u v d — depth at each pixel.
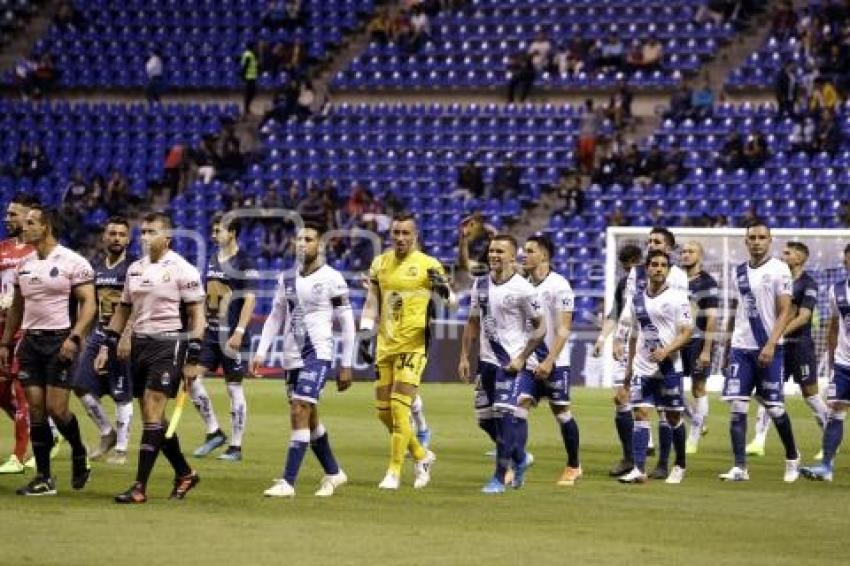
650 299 30.95
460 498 27.98
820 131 75.25
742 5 82.88
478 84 84.44
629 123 80.00
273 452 35.97
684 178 75.75
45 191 82.62
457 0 87.69
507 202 76.44
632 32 84.25
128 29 90.75
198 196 79.19
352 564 20.27
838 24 79.62
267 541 22.06
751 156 74.56
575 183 76.62
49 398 26.92
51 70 88.62
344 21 89.44
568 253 73.00
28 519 23.81
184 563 20.09
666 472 32.34
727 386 32.19
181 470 27.05
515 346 29.25
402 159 81.25
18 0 93.06
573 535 23.48
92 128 85.81
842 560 21.59
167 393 26.30
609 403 53.66
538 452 37.72
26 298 26.97
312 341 27.52
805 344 35.72
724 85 80.69
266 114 84.00
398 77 85.88
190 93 88.69
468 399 54.25
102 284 32.69
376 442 39.09
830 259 56.41
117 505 25.69
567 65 83.19
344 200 78.44
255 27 89.88
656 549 22.20
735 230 56.16
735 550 22.30
